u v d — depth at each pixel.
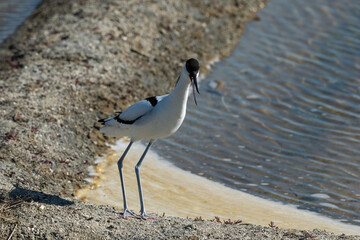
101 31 15.38
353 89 14.68
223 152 12.19
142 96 13.55
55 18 16.50
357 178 11.20
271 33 17.58
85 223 8.14
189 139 12.62
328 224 9.69
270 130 13.05
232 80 15.16
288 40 17.17
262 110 13.84
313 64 15.88
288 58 16.20
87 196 9.98
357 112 13.70
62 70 13.42
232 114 13.69
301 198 10.59
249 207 10.20
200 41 16.66
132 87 13.66
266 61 16.08
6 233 7.79
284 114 13.70
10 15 18.38
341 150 12.19
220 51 16.52
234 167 11.65
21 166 10.03
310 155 12.05
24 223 7.97
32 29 16.39
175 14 17.44
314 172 11.45
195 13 17.86
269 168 11.62
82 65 13.76
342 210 10.18
